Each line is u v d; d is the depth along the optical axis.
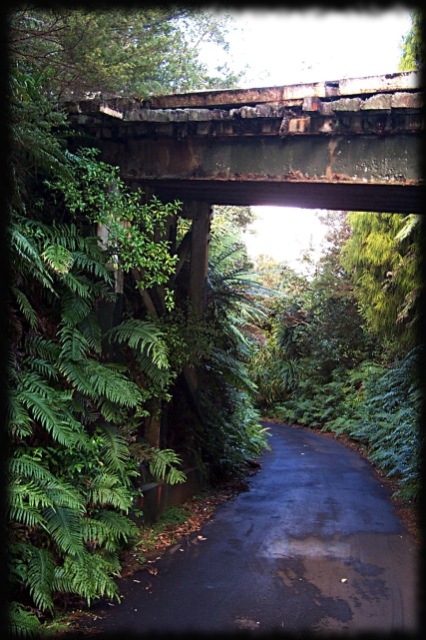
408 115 5.01
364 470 9.99
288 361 19.17
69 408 4.46
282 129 5.35
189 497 7.36
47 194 5.33
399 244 9.66
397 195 6.03
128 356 5.91
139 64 6.52
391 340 10.95
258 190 6.51
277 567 4.97
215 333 7.10
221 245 10.18
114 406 4.92
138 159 5.99
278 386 19.38
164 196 6.93
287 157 5.54
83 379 4.43
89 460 4.47
